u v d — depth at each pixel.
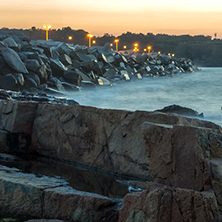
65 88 25.45
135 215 4.40
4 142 8.55
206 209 3.99
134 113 6.61
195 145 4.38
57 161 7.89
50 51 31.84
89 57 38.31
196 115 11.19
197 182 4.32
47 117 8.32
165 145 4.65
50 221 4.90
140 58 53.06
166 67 62.16
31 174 6.64
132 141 6.57
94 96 23.89
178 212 4.15
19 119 8.52
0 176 5.65
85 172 6.97
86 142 7.45
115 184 6.20
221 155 4.40
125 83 36.06
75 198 4.98
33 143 8.55
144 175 6.32
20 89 23.14
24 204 5.22
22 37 32.62
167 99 21.84
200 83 37.69
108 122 7.03
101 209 4.88
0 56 23.94
